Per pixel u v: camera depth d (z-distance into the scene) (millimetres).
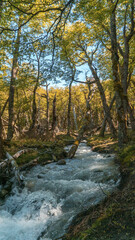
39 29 13180
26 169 8664
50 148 12141
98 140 17516
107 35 12336
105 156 10039
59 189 5742
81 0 6020
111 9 8805
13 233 3896
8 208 5160
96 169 7207
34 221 4320
